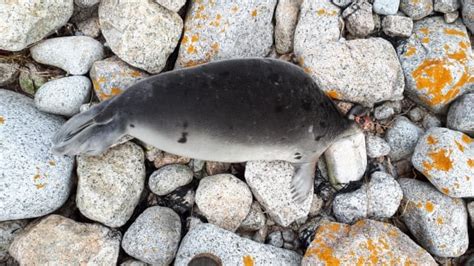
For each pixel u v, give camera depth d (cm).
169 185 143
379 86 148
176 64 151
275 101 131
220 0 149
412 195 149
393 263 134
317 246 137
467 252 152
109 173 138
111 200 136
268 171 143
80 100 144
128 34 142
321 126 138
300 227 149
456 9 160
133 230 138
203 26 149
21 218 137
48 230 135
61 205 141
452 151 144
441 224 144
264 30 153
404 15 161
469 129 152
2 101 142
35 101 144
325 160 152
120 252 142
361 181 150
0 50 149
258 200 147
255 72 132
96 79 144
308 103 136
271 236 147
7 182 130
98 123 126
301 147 138
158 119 125
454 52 154
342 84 147
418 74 153
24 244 133
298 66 144
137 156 143
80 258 133
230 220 143
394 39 159
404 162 157
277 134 133
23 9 136
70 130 129
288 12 154
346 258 133
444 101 153
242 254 135
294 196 144
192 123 126
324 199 151
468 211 151
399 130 154
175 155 146
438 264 148
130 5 142
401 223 152
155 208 142
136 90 127
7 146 133
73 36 150
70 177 140
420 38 158
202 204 141
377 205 146
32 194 133
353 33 155
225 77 130
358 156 148
